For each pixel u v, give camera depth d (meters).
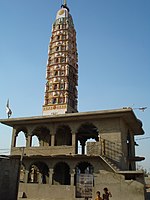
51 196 35.97
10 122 42.28
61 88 71.75
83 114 37.41
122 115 36.53
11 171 21.20
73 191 35.34
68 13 82.25
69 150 38.03
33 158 39.22
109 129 37.34
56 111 69.06
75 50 79.75
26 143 41.22
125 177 33.12
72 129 39.41
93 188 32.81
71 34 79.50
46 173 44.22
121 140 36.09
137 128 44.09
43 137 45.69
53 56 76.19
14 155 39.34
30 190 37.47
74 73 77.31
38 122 41.47
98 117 37.75
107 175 32.91
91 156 35.59
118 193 31.44
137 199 30.39
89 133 47.09
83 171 48.41
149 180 70.19
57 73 73.81
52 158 38.38
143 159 39.75
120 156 35.25
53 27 80.44
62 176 42.25
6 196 20.20
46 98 72.56
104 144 36.56
